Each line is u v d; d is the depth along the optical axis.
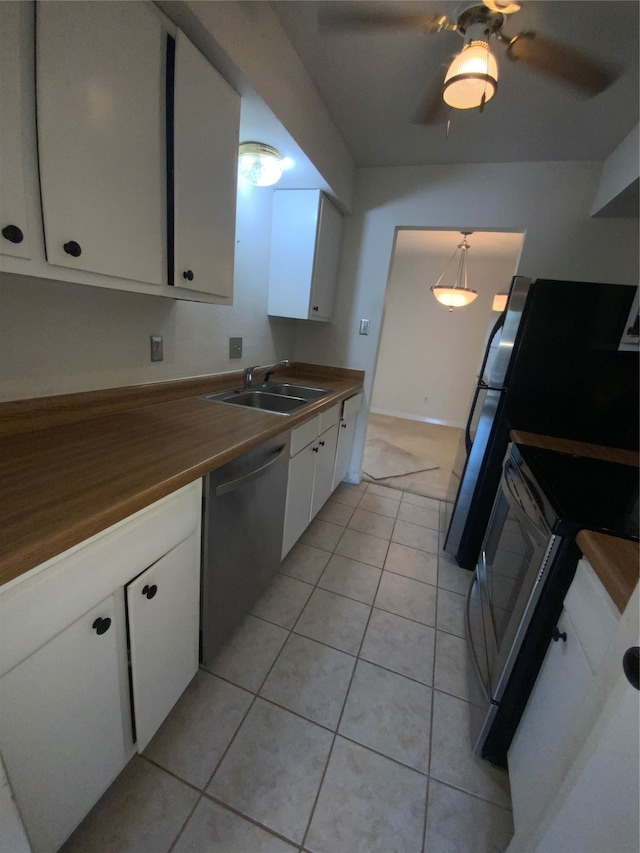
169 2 0.88
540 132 1.79
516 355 1.80
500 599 1.23
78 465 0.90
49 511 0.68
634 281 2.08
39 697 0.65
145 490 0.79
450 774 1.09
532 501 1.11
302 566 1.98
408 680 1.37
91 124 0.79
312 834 0.93
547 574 0.92
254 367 2.09
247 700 1.25
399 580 1.93
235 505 1.20
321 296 2.39
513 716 1.04
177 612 1.02
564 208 2.11
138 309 1.40
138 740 0.95
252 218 2.02
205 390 1.84
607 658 0.57
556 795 0.65
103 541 0.73
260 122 1.39
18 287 1.00
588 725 0.58
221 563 1.20
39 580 0.61
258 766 1.06
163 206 1.02
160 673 0.99
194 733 1.14
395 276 5.16
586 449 1.59
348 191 2.32
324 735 1.16
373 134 1.97
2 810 0.54
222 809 0.96
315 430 1.89
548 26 1.18
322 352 2.83
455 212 2.30
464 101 1.17
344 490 2.95
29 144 0.69
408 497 2.90
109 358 1.32
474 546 2.02
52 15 0.68
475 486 1.99
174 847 0.89
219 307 1.88
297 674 1.36
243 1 1.08
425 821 0.98
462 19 1.17
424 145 2.04
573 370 1.75
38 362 1.09
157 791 0.99
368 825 0.96
